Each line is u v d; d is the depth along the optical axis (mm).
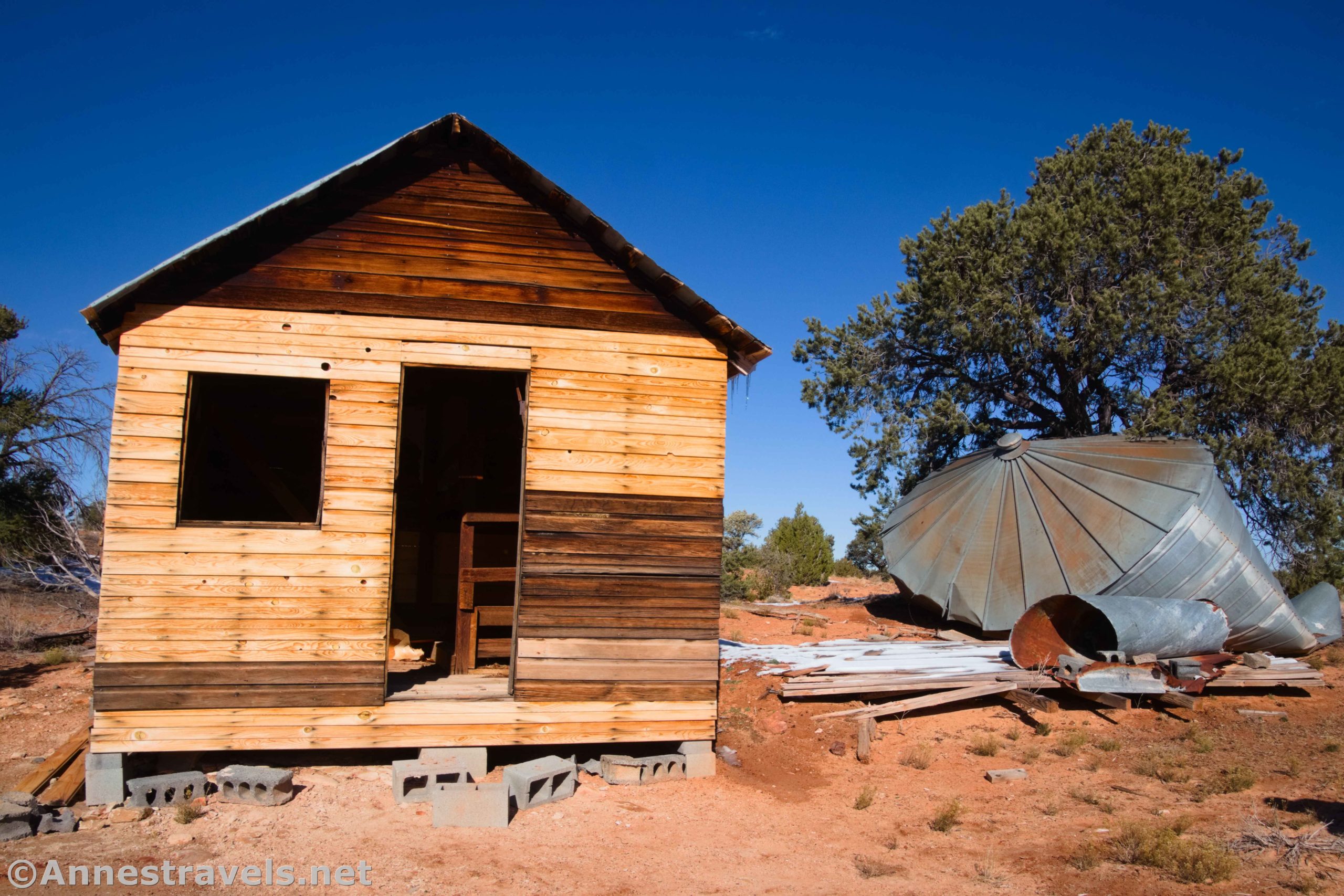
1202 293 19844
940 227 22453
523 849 6664
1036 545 15000
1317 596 15883
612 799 7895
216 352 7750
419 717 7844
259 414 12109
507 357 8312
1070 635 12617
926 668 11977
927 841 7129
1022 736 10188
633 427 8531
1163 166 20375
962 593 15516
